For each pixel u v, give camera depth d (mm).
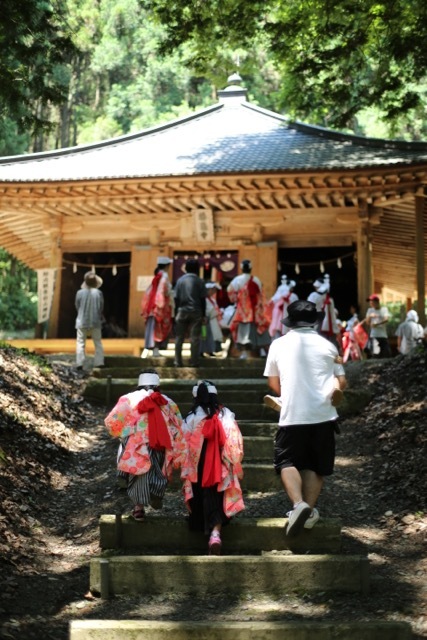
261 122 19484
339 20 10883
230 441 5406
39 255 21594
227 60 11883
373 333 14406
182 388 9805
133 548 5539
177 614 4633
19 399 8703
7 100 9516
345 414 9250
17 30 9047
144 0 11047
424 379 9328
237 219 16734
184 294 10734
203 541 5523
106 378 10359
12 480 6711
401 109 11750
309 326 5559
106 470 7598
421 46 10633
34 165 17141
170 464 5570
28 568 5309
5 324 31453
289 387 5324
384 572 5191
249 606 4758
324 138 17750
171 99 39656
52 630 4426
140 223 17109
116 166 16422
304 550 5434
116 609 4727
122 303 21188
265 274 16484
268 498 6617
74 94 40844
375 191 15062
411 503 6340
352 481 7133
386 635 4172
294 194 15438
